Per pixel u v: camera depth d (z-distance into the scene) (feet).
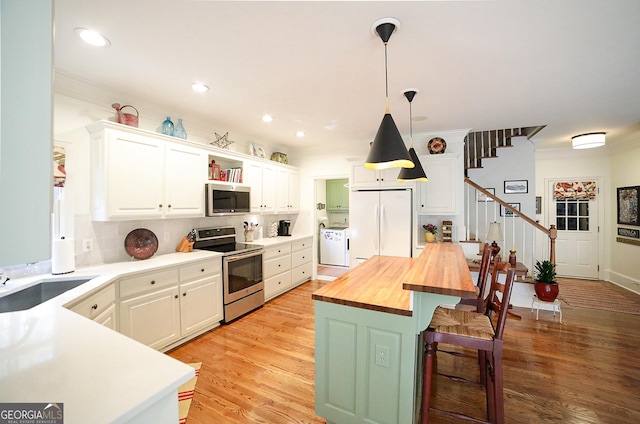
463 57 6.42
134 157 8.32
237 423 5.73
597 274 17.19
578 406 6.19
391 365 4.91
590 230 17.35
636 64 6.73
